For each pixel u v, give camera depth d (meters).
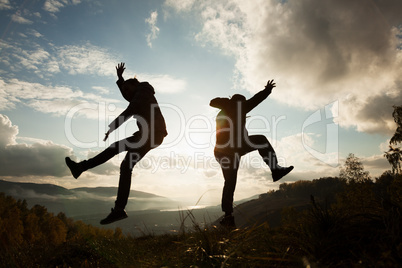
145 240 3.54
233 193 3.97
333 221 1.89
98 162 3.03
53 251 3.02
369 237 1.64
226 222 3.55
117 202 3.12
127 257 2.58
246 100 4.40
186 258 2.07
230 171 4.07
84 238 3.41
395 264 1.21
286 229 2.08
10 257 2.49
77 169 2.96
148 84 3.50
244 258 1.79
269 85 4.40
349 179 15.29
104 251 2.86
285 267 1.61
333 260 1.57
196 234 2.36
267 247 1.90
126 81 3.75
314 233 1.81
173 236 3.33
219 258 1.96
